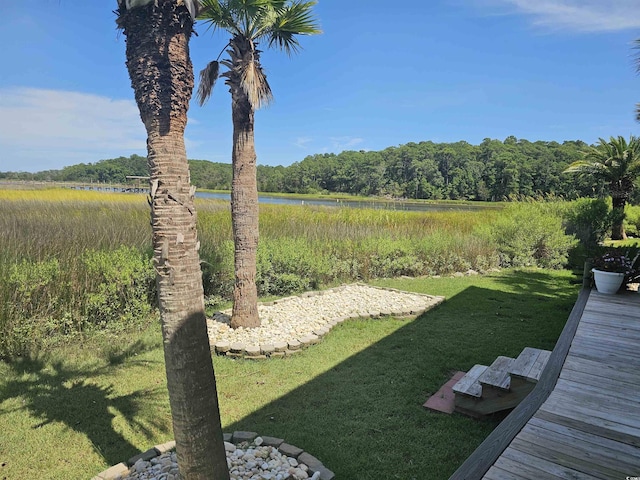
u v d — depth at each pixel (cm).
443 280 860
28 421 307
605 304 491
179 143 173
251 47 454
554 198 1616
